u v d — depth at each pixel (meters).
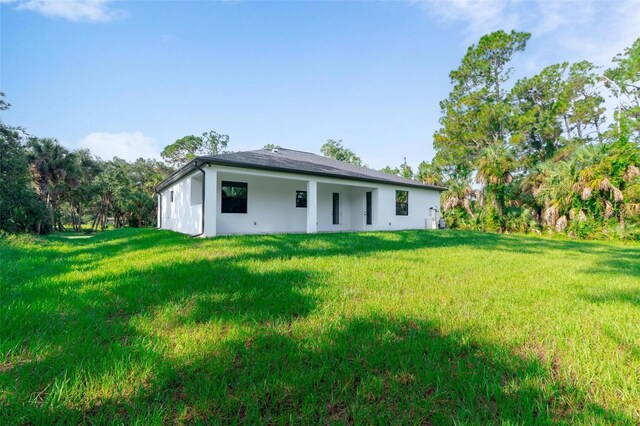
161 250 6.89
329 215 15.12
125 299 3.05
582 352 1.99
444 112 28.17
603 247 9.72
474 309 2.85
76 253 7.12
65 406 1.40
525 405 1.42
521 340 2.16
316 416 1.38
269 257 5.77
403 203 16.00
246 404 1.43
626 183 13.95
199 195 11.74
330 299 3.14
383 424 1.32
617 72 22.73
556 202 15.82
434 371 1.73
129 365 1.72
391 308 2.85
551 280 4.26
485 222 19.16
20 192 15.79
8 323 2.31
